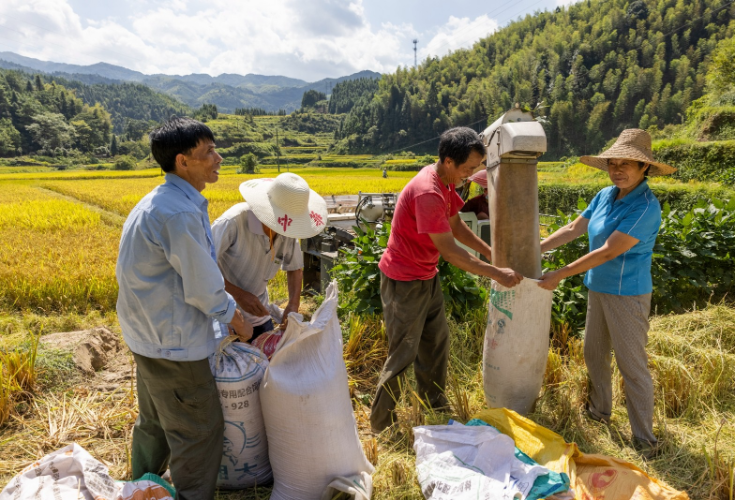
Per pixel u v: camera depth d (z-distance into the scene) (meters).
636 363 2.73
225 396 2.25
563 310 4.46
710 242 5.22
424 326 3.00
